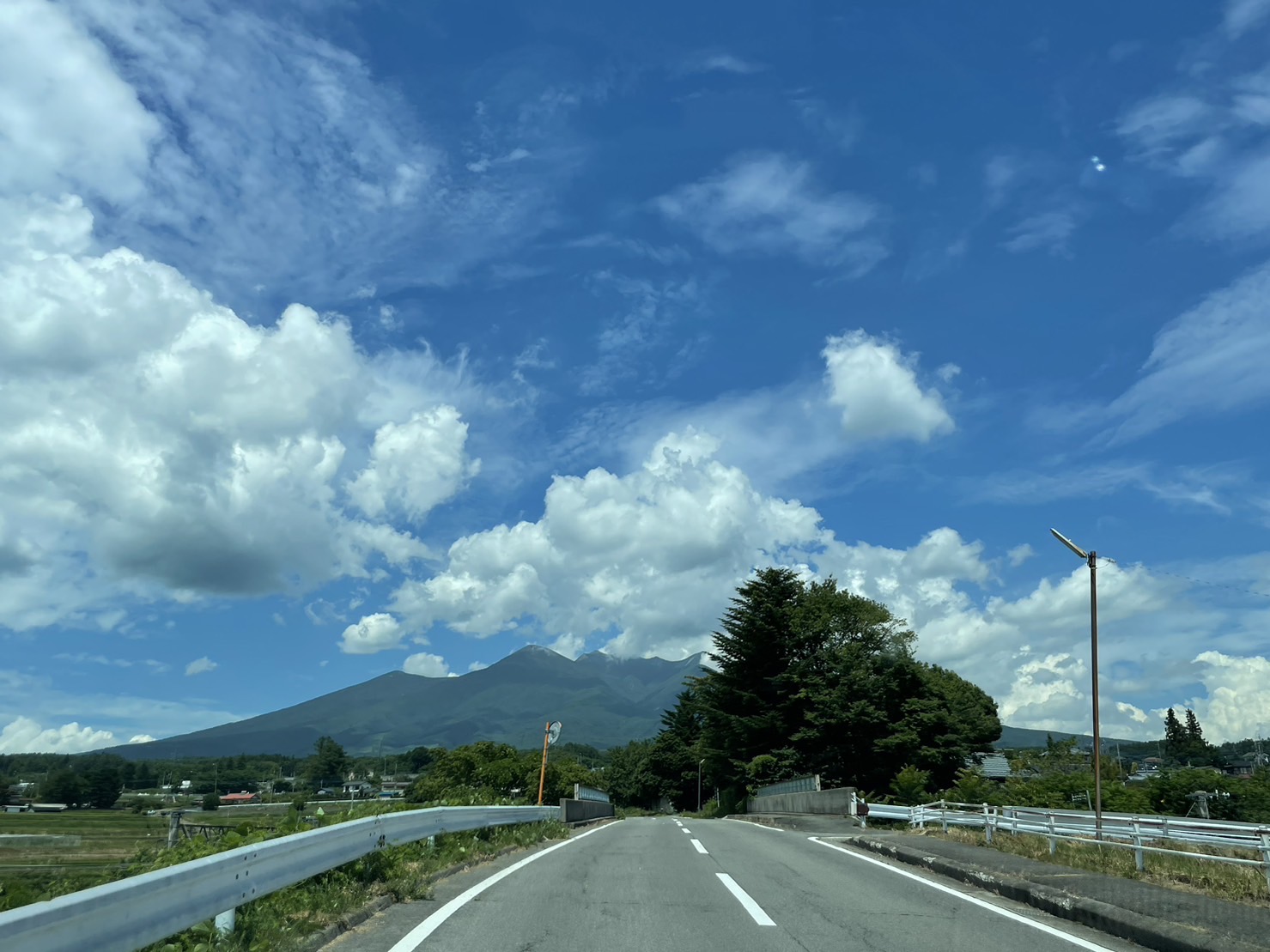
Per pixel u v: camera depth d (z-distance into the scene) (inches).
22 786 1916.8
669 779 4242.1
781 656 2287.2
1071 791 1691.7
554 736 1096.2
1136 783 1961.1
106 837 650.8
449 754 3216.0
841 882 490.0
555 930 323.0
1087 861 520.1
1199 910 357.7
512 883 452.1
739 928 335.3
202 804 1636.3
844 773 2070.6
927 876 531.2
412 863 470.9
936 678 2773.1
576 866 542.3
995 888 464.1
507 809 708.7
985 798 1568.7
